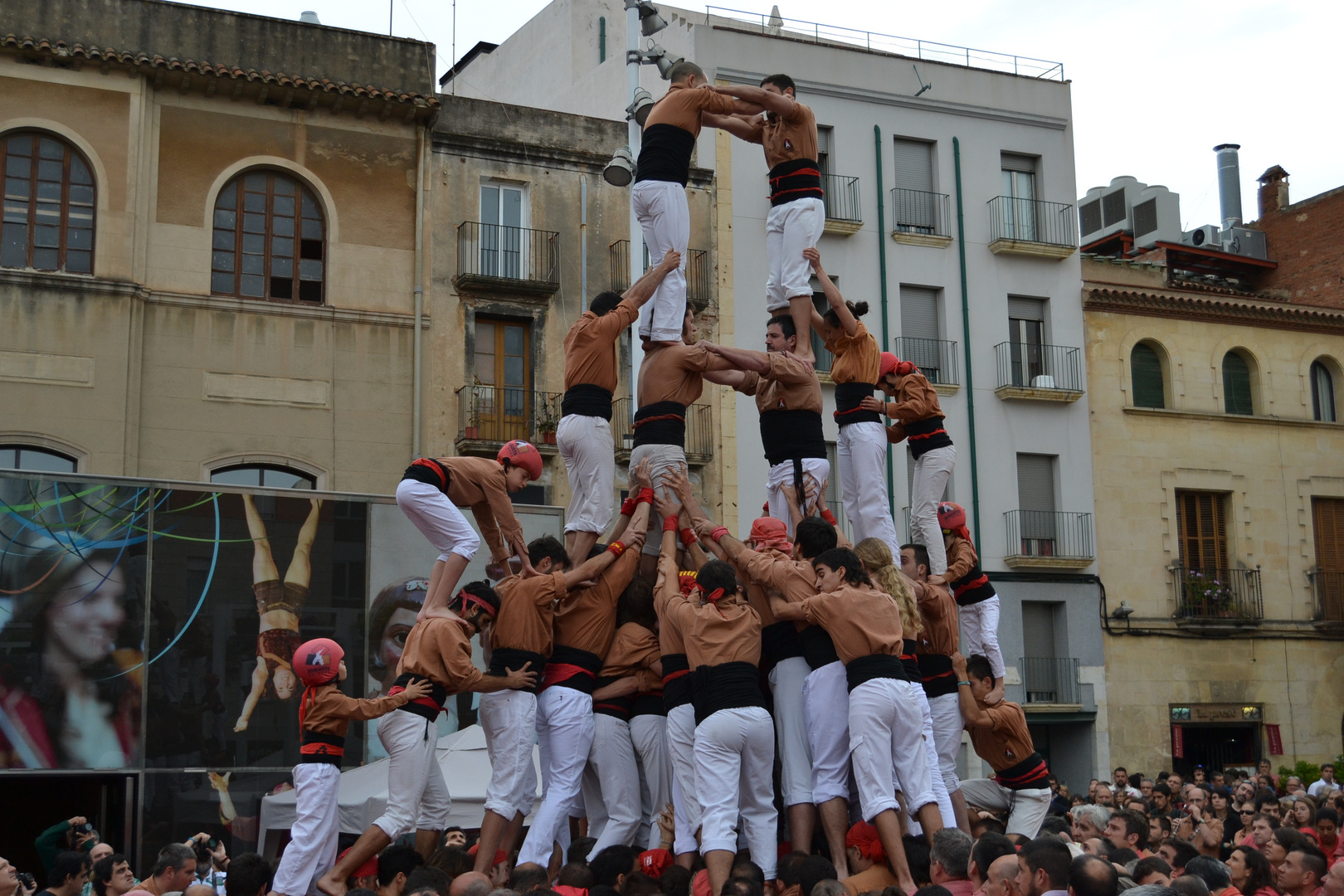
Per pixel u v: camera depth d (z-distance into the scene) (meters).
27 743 15.27
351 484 26.38
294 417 26.09
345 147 27.27
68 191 24.98
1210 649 33.19
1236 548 34.03
